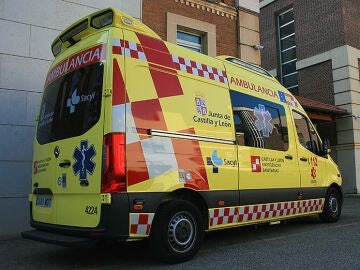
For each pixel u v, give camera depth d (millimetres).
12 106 7754
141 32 5098
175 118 5027
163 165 4734
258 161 6180
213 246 5910
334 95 20516
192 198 5289
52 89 5492
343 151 20000
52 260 5336
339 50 20391
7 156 7609
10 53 7855
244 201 5805
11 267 4996
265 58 25125
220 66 6047
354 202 14586
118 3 9328
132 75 4703
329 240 6289
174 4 10734
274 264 4805
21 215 7652
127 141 4438
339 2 20531
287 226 7828
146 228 4504
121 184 4309
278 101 7090
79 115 4770
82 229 4434
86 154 4531
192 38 11336
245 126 6098
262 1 25469
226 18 11828
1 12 7863
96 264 4988
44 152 5277
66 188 4730
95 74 4707
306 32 22281
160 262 4922
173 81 5156
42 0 8312
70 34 5414
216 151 5484
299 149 7246
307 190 7285
